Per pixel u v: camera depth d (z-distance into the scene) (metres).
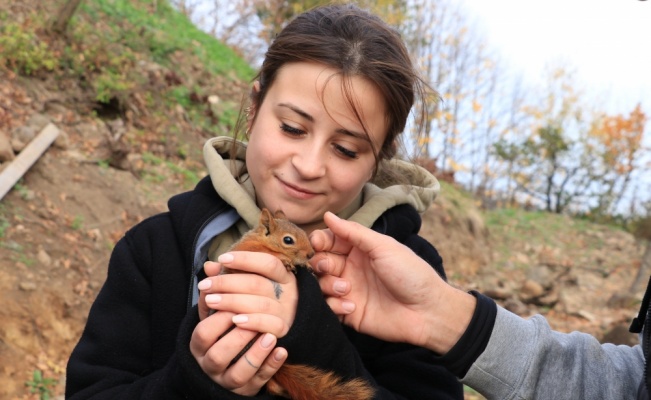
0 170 3.01
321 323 0.71
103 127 3.81
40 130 3.40
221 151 0.99
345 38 0.81
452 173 7.20
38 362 2.40
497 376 0.74
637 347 0.85
